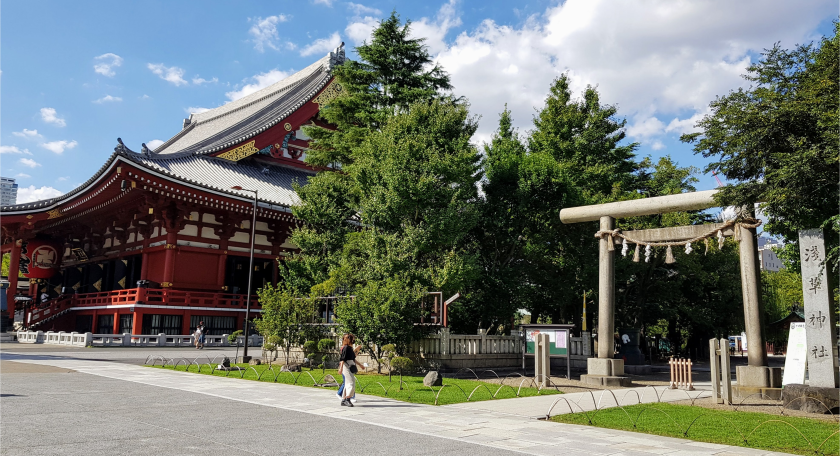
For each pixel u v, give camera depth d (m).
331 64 64.50
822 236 15.99
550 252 35.88
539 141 40.88
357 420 12.09
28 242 62.97
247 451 8.76
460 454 8.98
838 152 13.46
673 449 9.83
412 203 26.56
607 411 14.30
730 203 17.36
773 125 15.76
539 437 10.69
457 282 26.33
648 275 42.25
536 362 20.77
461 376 23.67
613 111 41.91
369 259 28.30
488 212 31.86
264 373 22.86
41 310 53.62
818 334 15.73
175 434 9.89
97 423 10.71
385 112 33.31
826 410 14.74
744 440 10.66
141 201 49.00
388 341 24.36
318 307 29.19
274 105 66.56
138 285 46.19
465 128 30.55
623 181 44.38
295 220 51.84
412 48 35.69
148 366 25.38
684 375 20.95
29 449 8.40
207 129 80.00
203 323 49.59
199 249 49.97
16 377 18.70
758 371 19.06
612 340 23.16
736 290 45.38
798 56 16.81
